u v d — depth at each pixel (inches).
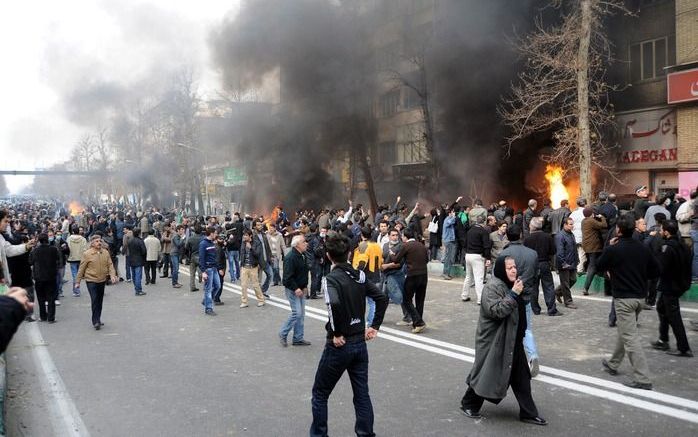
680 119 741.9
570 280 399.5
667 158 786.8
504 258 193.5
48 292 413.7
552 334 323.0
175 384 251.1
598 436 180.9
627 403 210.1
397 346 309.4
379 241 484.7
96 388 248.7
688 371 247.9
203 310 450.9
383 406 215.6
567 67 659.4
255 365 280.8
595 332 324.5
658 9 812.0
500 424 194.2
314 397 177.0
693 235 410.6
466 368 264.7
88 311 463.5
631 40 849.5
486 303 191.5
